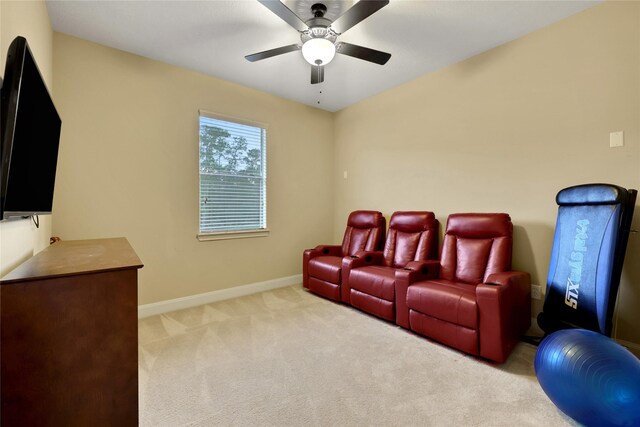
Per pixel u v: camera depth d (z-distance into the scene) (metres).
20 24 1.46
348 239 3.95
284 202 4.06
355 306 3.05
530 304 2.50
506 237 2.54
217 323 2.73
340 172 4.54
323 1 2.06
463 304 2.09
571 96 2.34
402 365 2.01
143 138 2.92
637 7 2.04
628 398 1.21
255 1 2.12
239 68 3.18
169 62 3.04
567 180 2.38
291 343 2.33
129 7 2.18
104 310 1.00
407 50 2.82
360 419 1.49
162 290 3.04
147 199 2.95
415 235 3.21
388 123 3.81
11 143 0.89
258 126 3.76
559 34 2.39
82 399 0.97
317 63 2.28
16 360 0.89
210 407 1.58
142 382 1.81
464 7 2.20
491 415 1.52
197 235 3.27
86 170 2.62
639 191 2.05
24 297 0.89
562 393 1.39
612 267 1.82
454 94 3.11
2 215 0.88
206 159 3.37
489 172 2.86
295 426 1.45
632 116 2.08
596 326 1.85
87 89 2.62
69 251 1.46
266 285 3.86
